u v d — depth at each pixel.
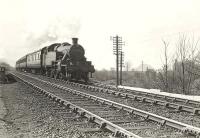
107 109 11.38
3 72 28.53
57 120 9.18
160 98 16.92
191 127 7.43
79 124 8.57
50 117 9.66
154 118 8.97
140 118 9.55
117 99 15.24
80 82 27.28
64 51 27.14
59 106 12.18
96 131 7.72
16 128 8.06
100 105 12.45
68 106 11.66
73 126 8.28
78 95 15.81
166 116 10.29
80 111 10.05
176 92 26.78
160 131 7.73
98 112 10.55
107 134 7.40
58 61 27.34
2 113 10.31
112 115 10.01
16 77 33.53
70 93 16.73
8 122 8.86
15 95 15.97
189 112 11.47
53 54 29.08
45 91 16.20
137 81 40.59
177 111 11.54
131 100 15.17
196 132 7.19
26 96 15.55
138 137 6.40
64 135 7.25
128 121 8.98
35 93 17.06
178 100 15.65
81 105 12.19
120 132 7.08
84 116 9.63
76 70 25.47
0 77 28.20
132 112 10.26
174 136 7.22
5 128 8.01
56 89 18.59
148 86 32.72
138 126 8.35
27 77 32.53
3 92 17.55
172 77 28.98
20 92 17.52
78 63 25.59
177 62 28.48
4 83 26.58
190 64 27.02
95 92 18.45
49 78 29.86
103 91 19.08
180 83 27.94
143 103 14.02
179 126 7.87
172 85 28.16
